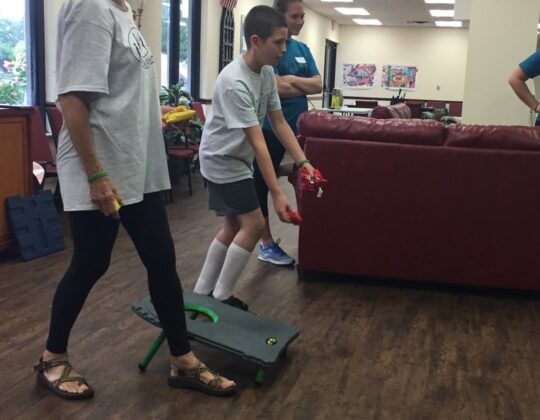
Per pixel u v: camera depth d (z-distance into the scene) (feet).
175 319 6.20
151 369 6.88
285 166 12.23
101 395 6.26
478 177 9.52
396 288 10.22
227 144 7.68
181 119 6.87
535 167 9.34
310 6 39.65
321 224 10.11
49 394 6.22
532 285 9.75
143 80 5.63
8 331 7.76
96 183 5.29
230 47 28.09
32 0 15.70
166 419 5.88
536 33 14.98
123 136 5.47
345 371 7.06
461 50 48.08
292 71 10.82
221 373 6.89
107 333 7.80
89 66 5.08
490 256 9.76
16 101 15.79
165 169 6.00
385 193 9.82
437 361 7.44
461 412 6.26
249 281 10.28
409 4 36.55
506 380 7.01
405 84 49.52
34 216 11.23
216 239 8.39
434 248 9.89
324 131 9.84
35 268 10.50
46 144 14.16
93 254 5.78
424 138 9.57
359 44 49.73
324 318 8.72
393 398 6.49
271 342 6.70
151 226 5.89
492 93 15.44
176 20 23.91
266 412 6.09
